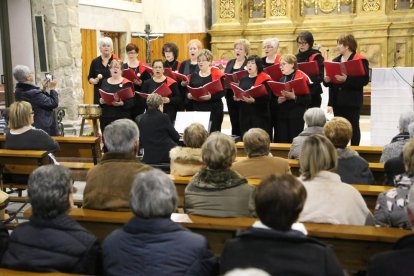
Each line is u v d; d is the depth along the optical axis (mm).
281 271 1942
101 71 7125
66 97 8570
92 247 2336
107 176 3057
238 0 12719
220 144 2920
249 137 3578
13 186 4758
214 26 12953
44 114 6203
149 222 2219
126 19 11969
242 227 2764
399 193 2844
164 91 6422
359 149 5074
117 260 2201
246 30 12711
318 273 1931
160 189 2229
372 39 11844
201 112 6078
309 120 4445
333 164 2883
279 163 3523
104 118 6582
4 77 8195
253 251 1987
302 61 6812
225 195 2920
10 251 2348
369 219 2891
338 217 2771
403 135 4211
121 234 2248
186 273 2148
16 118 4703
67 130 8516
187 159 3850
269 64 6961
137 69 7234
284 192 2000
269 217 2010
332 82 6270
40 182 2340
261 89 6039
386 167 3648
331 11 12258
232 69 6918
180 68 7254
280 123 6410
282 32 12477
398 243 2043
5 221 4148
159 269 2145
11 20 8203
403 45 11672
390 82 6621
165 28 12938
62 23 8453
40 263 2285
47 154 4602
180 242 2188
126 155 3123
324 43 12305
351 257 2695
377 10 11805
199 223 2809
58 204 2346
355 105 6371
